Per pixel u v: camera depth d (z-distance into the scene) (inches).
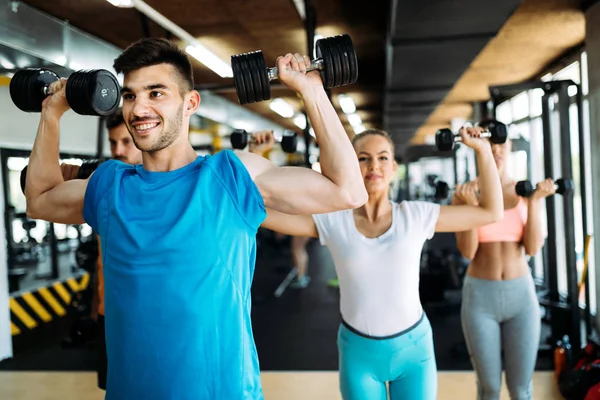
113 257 36.9
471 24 115.4
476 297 82.7
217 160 38.2
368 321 61.1
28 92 43.8
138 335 35.5
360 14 167.9
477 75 251.4
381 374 61.9
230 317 36.4
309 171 39.3
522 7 155.6
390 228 62.5
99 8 149.6
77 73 41.0
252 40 193.9
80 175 55.6
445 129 68.6
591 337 132.5
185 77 38.8
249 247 38.7
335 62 38.9
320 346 152.9
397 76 169.0
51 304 193.6
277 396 115.8
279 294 229.6
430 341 63.1
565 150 139.5
